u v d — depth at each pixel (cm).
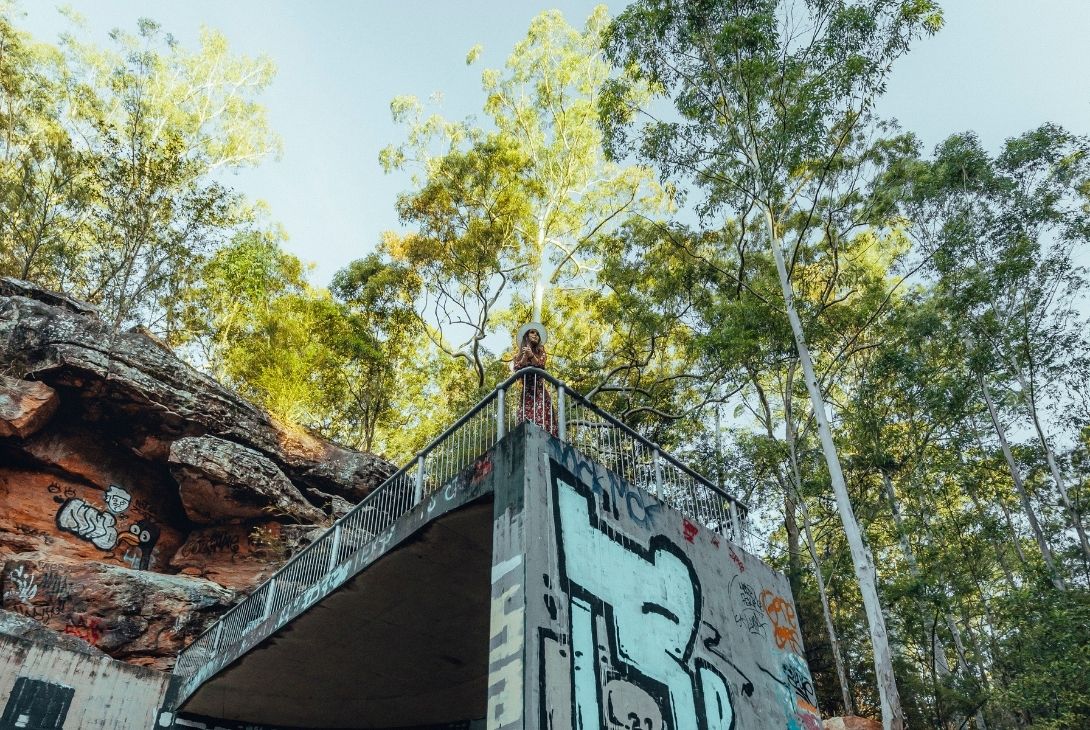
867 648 2056
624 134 2038
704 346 1983
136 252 2512
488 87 3167
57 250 2547
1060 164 2158
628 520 926
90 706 1237
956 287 1972
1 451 1812
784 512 2478
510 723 661
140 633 1592
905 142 2034
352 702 1408
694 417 2488
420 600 1089
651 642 846
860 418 2056
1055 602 1675
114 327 2120
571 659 727
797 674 1104
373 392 2977
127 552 1934
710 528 1122
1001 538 2225
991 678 2112
